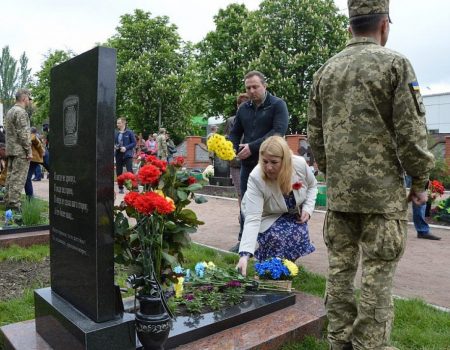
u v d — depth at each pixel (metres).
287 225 4.11
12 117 7.53
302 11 32.25
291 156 3.82
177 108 40.12
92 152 2.50
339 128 2.53
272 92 31.72
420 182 2.41
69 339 2.55
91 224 2.52
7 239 5.75
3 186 9.86
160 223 2.71
